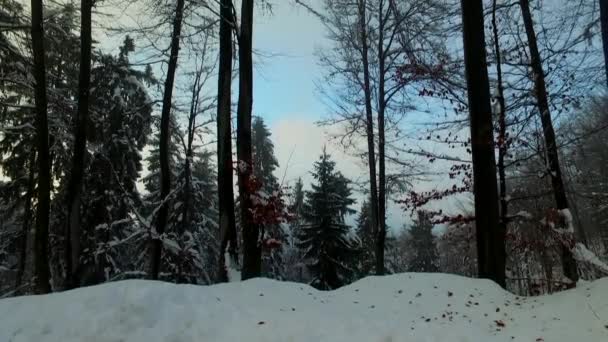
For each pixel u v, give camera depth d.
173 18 12.49
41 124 10.55
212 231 29.00
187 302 5.75
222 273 10.13
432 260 49.56
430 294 7.42
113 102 18.81
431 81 13.34
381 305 7.10
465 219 12.87
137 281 5.96
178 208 22.77
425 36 16.36
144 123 19.00
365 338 5.33
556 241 11.24
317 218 30.58
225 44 11.33
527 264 16.25
